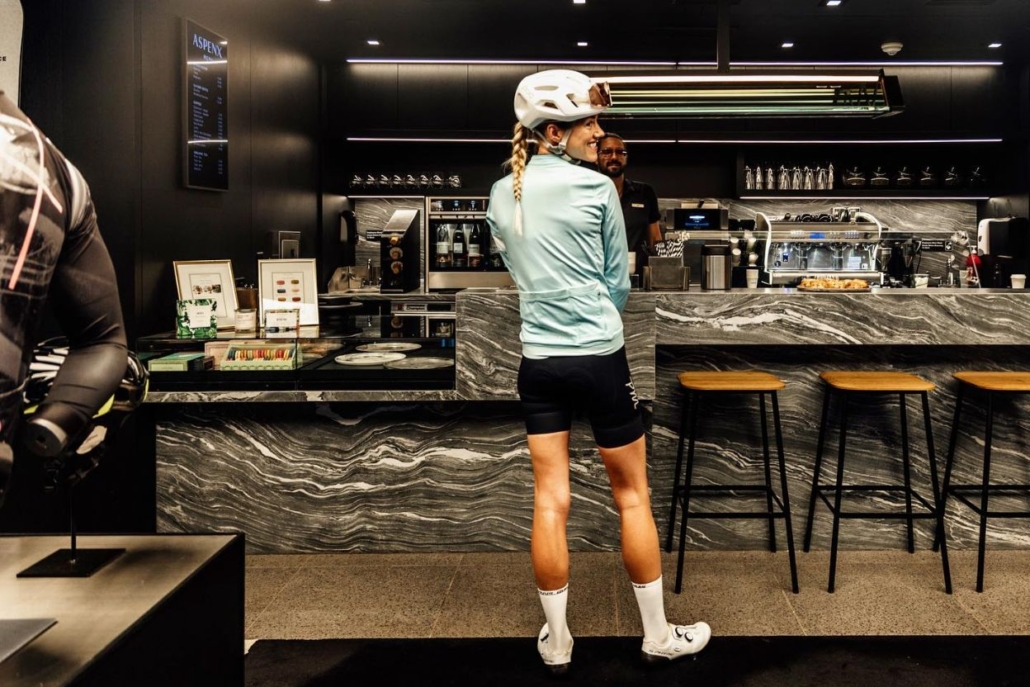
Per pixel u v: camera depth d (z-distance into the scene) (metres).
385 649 2.51
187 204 4.16
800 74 4.43
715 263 3.53
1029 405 3.34
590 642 2.55
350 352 3.39
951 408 3.37
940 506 2.97
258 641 2.56
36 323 1.02
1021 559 3.28
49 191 1.01
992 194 6.80
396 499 3.35
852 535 3.41
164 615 1.30
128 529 3.27
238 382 3.25
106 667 1.13
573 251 2.24
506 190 2.35
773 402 2.99
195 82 4.16
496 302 3.12
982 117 6.76
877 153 6.98
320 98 6.58
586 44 6.18
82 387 1.09
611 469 2.37
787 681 2.28
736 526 3.41
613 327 2.31
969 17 5.45
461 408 3.31
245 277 4.96
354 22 5.62
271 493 3.35
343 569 3.20
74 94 3.59
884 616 2.72
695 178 7.05
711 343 3.20
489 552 3.36
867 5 5.22
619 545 3.32
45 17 3.54
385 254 6.00
